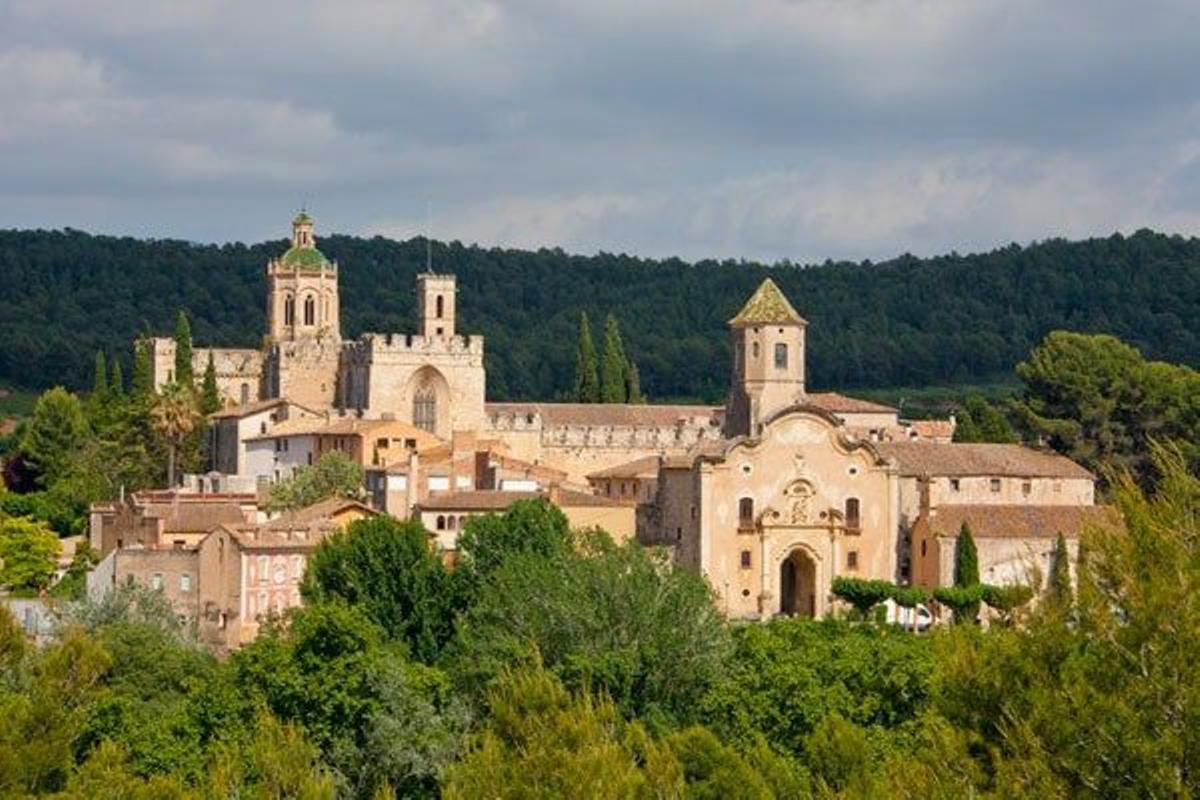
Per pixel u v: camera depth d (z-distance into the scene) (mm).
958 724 116188
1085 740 108375
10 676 189000
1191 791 105500
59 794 162000
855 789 147000
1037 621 115000
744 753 195000
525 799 144625
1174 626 107688
